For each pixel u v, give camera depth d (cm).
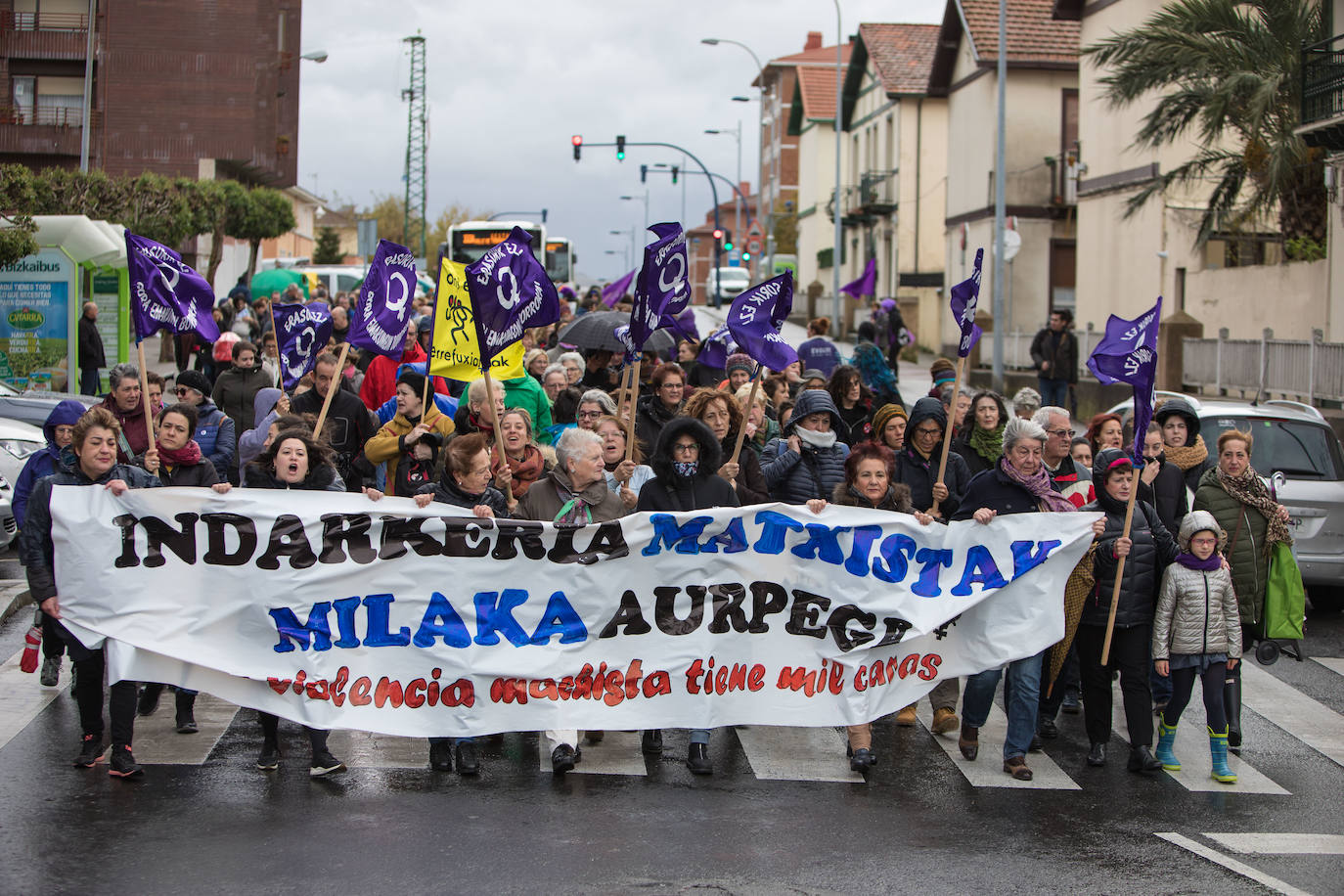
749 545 806
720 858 635
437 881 594
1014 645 801
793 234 8269
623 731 809
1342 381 1927
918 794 750
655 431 1068
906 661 817
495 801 710
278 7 5438
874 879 614
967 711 820
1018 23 3791
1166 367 2417
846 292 2294
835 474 955
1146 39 2300
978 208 3903
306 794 710
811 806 721
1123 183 3031
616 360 1550
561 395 1241
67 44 4722
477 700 771
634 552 796
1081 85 3284
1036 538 812
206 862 609
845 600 813
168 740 798
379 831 655
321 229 8831
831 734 877
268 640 756
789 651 809
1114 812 728
